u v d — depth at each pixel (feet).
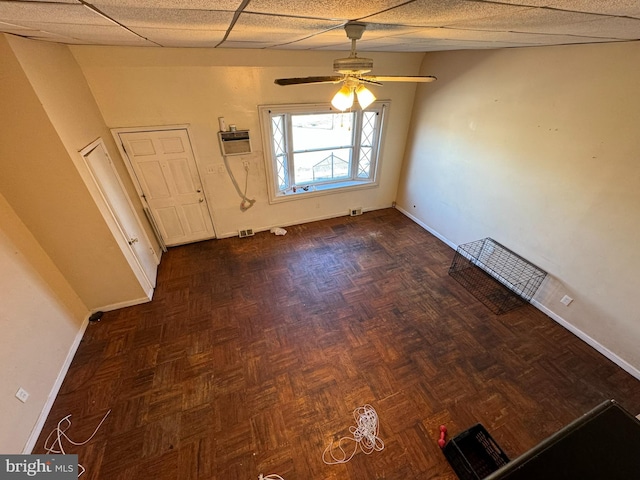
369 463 6.49
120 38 6.35
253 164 13.44
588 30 4.52
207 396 7.78
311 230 15.66
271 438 6.92
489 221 11.84
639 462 1.75
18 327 7.00
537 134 9.33
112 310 10.46
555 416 7.34
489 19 3.51
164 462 6.50
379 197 17.38
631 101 7.00
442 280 12.03
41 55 7.10
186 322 10.02
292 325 9.91
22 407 6.68
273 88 11.96
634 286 7.75
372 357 8.83
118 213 9.86
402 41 6.88
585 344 9.16
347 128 14.80
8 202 7.47
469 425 7.17
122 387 7.98
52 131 7.10
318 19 3.56
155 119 11.06
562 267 9.45
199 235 14.35
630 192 7.41
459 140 12.37
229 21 3.60
